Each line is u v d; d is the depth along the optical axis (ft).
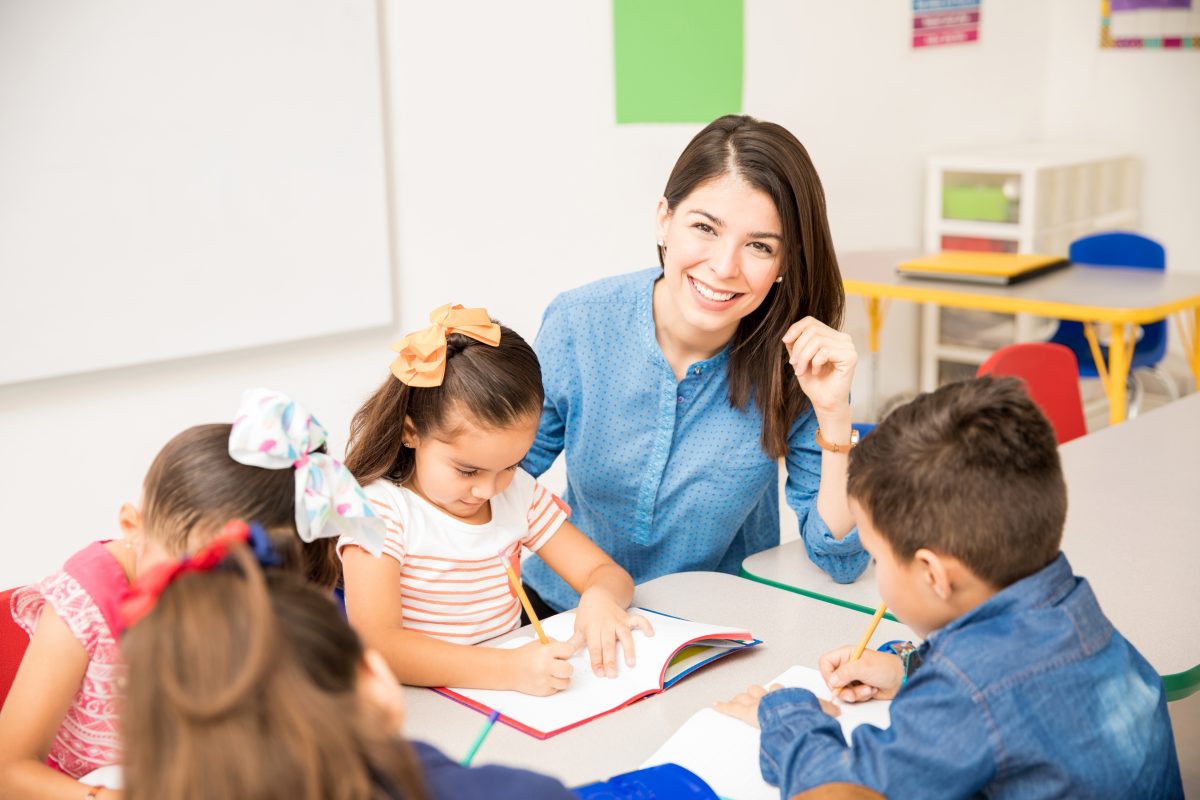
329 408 9.69
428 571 4.44
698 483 5.32
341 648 2.19
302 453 3.45
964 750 2.95
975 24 14.49
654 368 5.19
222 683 2.02
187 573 2.20
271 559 2.42
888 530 3.21
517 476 4.84
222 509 3.34
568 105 10.76
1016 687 2.96
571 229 11.04
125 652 2.16
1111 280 11.02
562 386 5.29
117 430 8.56
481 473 4.32
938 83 14.23
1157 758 3.15
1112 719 3.03
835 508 4.91
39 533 8.33
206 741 2.00
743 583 5.03
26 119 7.70
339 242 9.36
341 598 4.58
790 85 12.51
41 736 3.56
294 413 3.43
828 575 5.21
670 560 5.56
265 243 8.96
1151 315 9.74
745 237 4.63
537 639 4.42
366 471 4.40
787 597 4.87
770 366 5.08
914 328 14.73
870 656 3.94
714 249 4.67
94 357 8.26
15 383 8.02
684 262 4.75
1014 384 3.22
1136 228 15.29
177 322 8.61
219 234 8.70
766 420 5.15
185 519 3.35
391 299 9.81
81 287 8.11
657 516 5.42
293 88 8.89
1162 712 3.26
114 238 8.21
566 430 5.41
